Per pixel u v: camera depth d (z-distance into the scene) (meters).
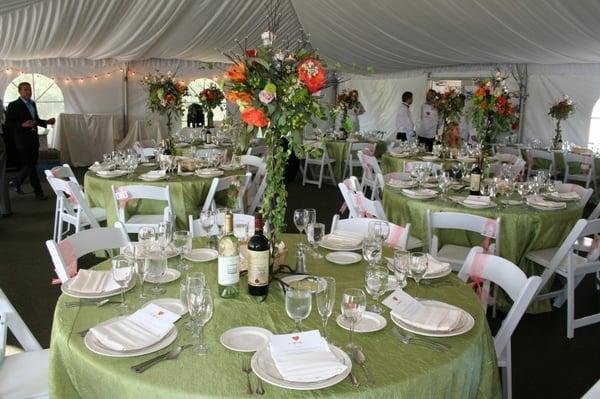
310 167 8.62
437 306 1.79
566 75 8.37
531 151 7.94
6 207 5.73
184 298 1.51
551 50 7.41
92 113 10.07
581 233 3.08
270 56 1.84
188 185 4.24
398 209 3.91
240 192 4.41
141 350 1.44
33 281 3.89
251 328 1.59
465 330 1.61
